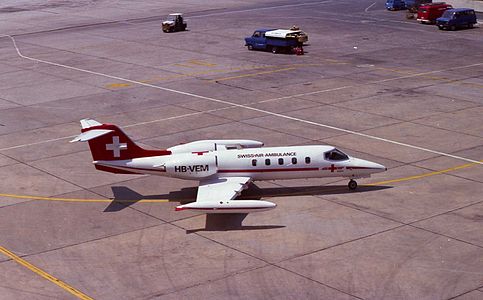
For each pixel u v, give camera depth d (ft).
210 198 242.17
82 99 411.75
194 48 548.31
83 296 195.62
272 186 277.64
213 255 218.79
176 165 259.19
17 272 210.59
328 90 418.10
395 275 202.80
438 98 397.19
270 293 194.49
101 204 262.67
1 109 394.73
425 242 223.51
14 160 312.91
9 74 477.77
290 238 229.25
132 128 353.51
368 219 242.37
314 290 195.42
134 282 203.00
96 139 260.83
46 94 424.46
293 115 369.50
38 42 590.55
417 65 479.00
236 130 345.92
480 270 204.64
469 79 439.22
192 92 420.77
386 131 340.18
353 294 192.75
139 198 268.41
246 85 433.89
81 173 295.89
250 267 209.97
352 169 264.52
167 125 357.61
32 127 361.10
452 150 312.09
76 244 229.25
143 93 421.59
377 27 626.23
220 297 193.06
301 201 261.03
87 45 571.28
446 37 576.61
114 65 497.46
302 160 262.47
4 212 256.32
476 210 247.50
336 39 574.15
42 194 273.13
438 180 277.23
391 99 396.57
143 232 237.45
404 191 267.18
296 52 516.73
